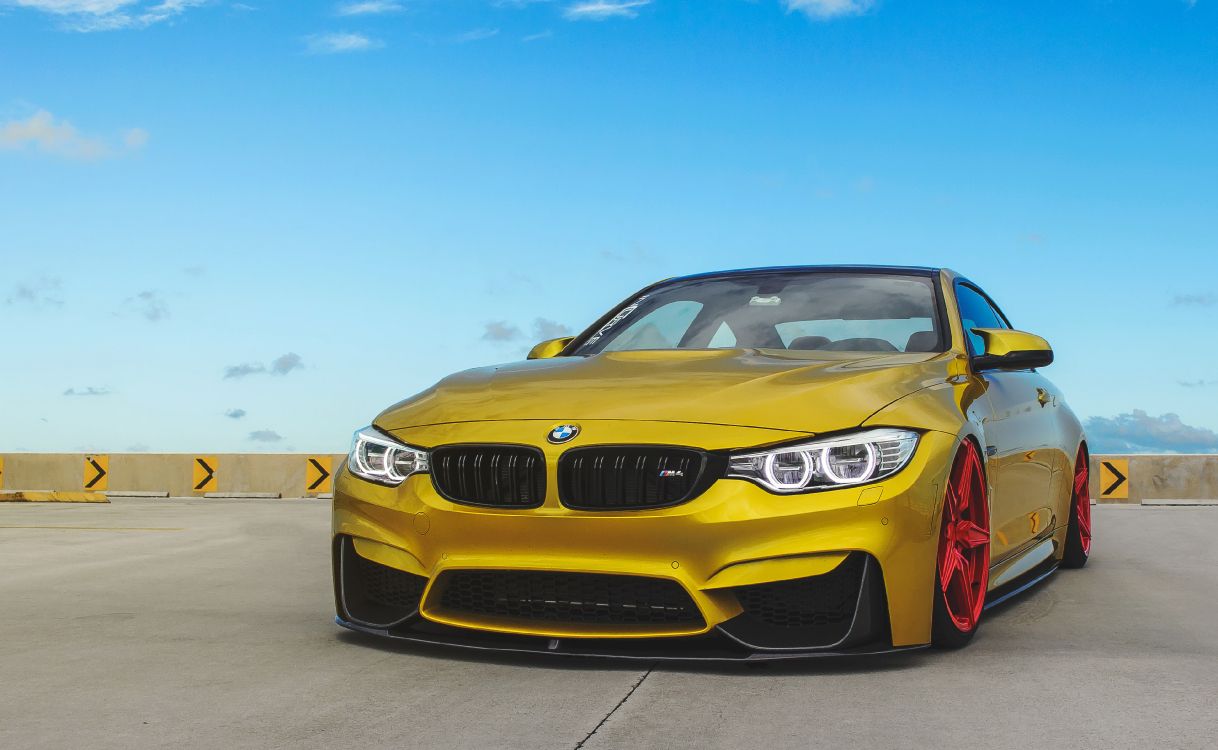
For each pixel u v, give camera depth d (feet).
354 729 7.77
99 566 17.30
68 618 12.37
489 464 9.95
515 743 7.43
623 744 7.41
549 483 9.70
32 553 19.24
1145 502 37.68
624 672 9.46
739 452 9.50
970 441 10.95
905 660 10.00
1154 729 7.75
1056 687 8.98
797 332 13.26
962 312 13.66
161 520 27.35
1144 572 16.78
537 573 9.82
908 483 9.61
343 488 10.95
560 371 11.51
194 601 13.69
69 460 46.93
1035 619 12.56
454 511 9.95
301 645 10.72
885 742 7.46
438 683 9.12
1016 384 14.15
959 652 10.44
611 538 9.49
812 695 8.70
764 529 9.33
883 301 13.64
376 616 10.69
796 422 9.67
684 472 9.52
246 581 15.57
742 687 8.95
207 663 9.91
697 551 9.37
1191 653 10.46
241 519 27.61
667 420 9.79
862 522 9.40
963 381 11.85
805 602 9.57
